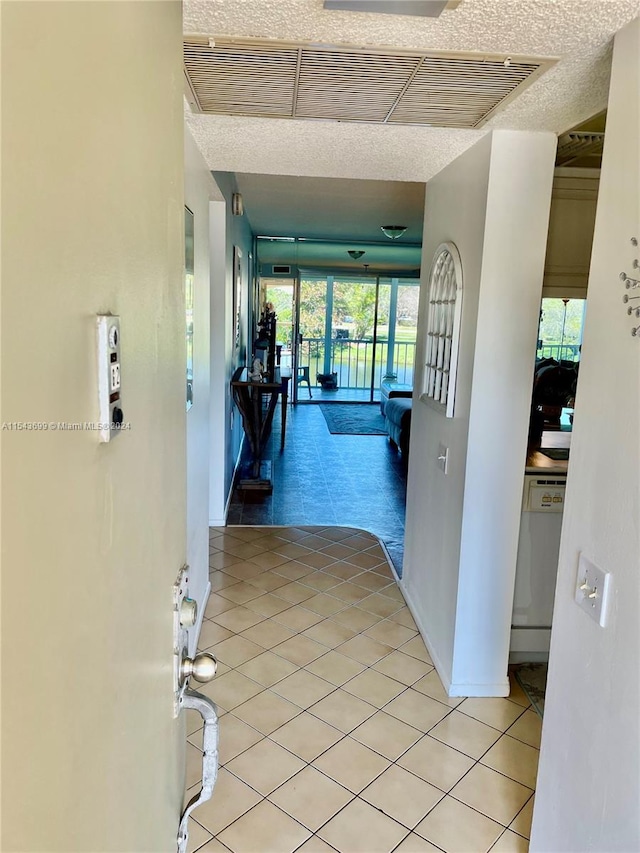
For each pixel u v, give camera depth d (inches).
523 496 104.3
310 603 127.8
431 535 111.7
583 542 54.3
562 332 147.8
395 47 57.7
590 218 101.0
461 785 80.2
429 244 115.7
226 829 72.3
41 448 17.7
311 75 65.2
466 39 55.6
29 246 16.6
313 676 102.8
